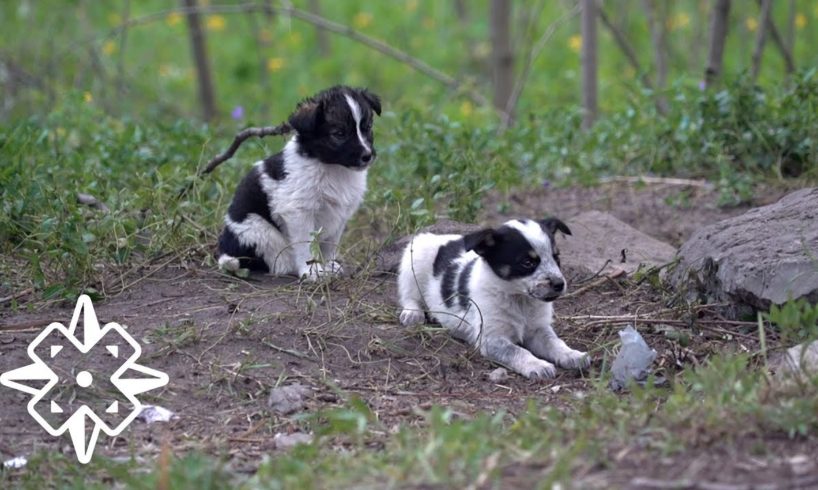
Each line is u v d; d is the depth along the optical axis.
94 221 10.29
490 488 5.62
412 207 10.59
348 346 8.55
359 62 24.09
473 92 19.03
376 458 6.18
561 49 23.97
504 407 7.55
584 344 8.78
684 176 13.34
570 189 13.29
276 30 24.83
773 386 6.71
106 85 19.94
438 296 9.04
